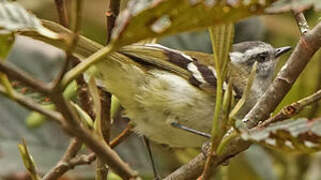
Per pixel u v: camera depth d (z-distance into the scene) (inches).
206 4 145.9
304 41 259.8
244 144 246.2
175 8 145.8
